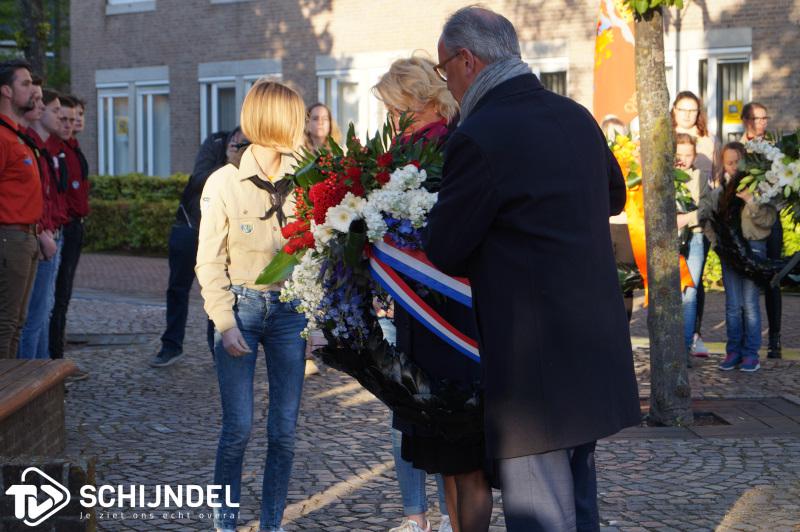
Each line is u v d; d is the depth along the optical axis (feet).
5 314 21.34
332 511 16.06
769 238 28.63
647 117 22.29
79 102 27.30
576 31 55.72
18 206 21.33
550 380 10.06
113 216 68.39
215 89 71.51
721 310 39.88
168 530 15.24
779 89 50.49
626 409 10.43
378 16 63.16
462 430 11.03
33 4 46.52
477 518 11.68
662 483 17.29
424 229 10.82
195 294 46.34
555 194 10.16
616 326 10.48
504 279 10.16
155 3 73.97
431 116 13.94
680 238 27.89
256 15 68.74
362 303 11.42
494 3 58.03
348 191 11.30
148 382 26.66
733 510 15.80
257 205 14.28
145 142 76.07
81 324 37.70
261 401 24.29
